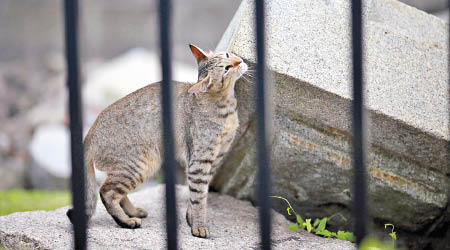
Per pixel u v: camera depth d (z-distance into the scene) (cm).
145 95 436
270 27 403
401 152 429
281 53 397
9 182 1023
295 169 460
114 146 432
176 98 442
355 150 285
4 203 636
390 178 441
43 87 1410
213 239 404
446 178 445
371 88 401
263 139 289
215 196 526
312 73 395
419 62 412
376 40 414
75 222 304
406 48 414
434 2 1082
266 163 292
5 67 1462
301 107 418
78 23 286
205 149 424
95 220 451
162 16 280
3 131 1251
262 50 277
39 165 950
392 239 478
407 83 405
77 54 288
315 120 429
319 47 402
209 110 426
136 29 1537
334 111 411
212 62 422
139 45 1537
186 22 1537
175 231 298
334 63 400
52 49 1523
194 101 432
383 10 448
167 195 297
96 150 435
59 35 1523
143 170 438
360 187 288
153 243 381
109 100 1109
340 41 405
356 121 281
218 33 1541
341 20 412
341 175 449
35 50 1514
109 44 1534
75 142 298
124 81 1154
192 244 388
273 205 494
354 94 279
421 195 447
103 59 1526
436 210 456
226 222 453
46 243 377
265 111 286
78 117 295
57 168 939
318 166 448
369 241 421
